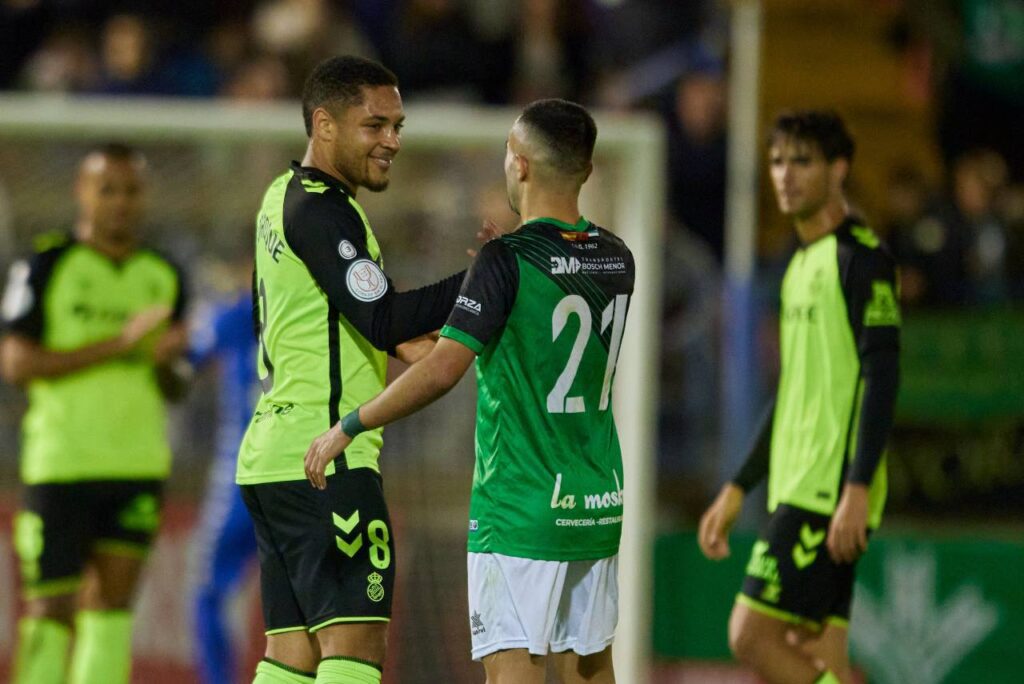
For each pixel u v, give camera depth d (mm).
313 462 14625
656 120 34312
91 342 23609
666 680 27766
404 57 35750
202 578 26109
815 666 18859
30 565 23109
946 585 28188
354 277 15000
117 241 24062
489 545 15094
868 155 35344
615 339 15391
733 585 27922
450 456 27109
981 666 28062
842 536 18188
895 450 28328
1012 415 28266
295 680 15750
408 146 26531
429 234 26922
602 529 15273
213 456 27469
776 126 19219
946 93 38125
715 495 28641
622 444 26516
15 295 23391
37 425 23406
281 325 15523
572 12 37094
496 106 36000
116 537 23609
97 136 26609
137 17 36938
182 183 27141
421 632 26750
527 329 14859
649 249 26484
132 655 26953
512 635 14945
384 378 15984
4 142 27000
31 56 37188
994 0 38562
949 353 28250
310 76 15859
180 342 23984
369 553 15391
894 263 18844
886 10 35688
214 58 36500
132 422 23703
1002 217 33469
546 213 15250
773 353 28016
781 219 29703
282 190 15750
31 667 22859
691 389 28703
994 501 28391
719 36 34969
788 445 19188
